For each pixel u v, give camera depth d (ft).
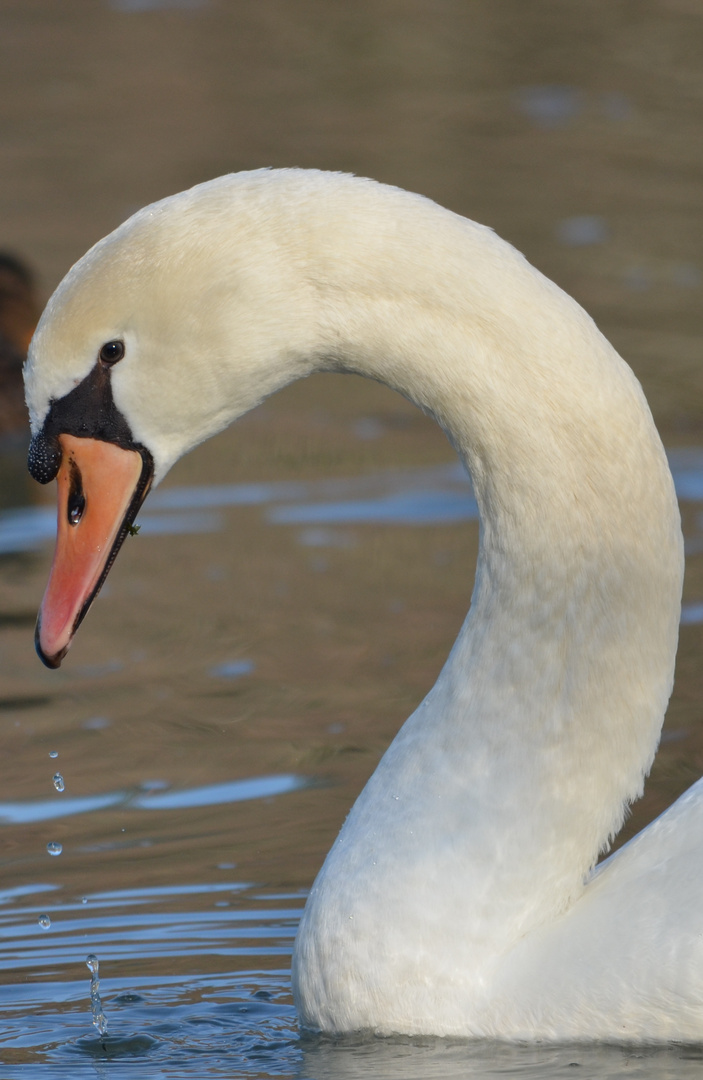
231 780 33.24
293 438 56.70
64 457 23.22
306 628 41.22
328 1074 21.98
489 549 22.91
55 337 22.76
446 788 23.20
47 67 100.42
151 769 33.94
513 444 22.00
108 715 36.81
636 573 22.26
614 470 21.91
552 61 101.09
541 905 22.97
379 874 23.11
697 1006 21.48
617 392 21.85
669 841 22.94
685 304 65.82
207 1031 24.31
